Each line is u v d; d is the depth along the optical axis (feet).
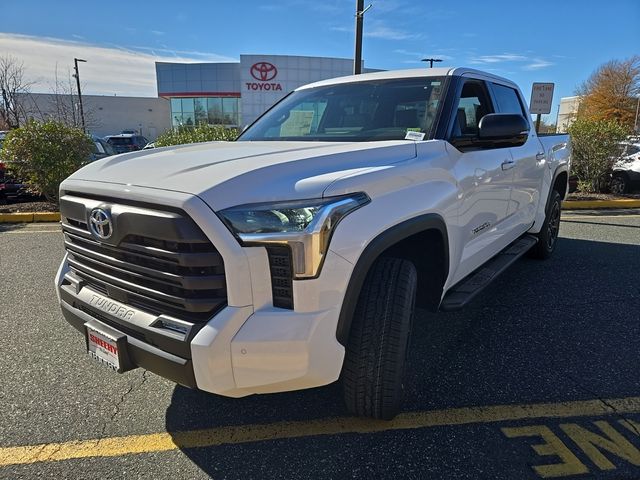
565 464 7.27
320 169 7.13
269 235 6.10
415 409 8.73
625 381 9.64
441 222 8.63
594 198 34.68
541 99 32.45
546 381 9.66
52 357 10.77
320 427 8.27
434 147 9.25
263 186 6.40
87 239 7.45
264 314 6.23
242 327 6.17
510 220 13.50
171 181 6.59
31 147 29.17
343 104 11.29
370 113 10.74
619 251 20.01
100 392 9.40
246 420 8.52
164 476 7.14
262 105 107.76
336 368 6.66
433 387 9.46
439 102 10.32
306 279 6.22
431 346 11.27
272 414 8.69
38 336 11.80
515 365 10.33
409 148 8.75
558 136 18.35
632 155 36.06
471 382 9.64
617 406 8.77
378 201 7.21
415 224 7.74
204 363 6.13
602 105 187.52
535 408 8.72
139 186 6.67
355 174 7.07
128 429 8.26
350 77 12.51
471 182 10.03
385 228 7.12
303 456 7.55
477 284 10.93
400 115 10.42
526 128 9.57
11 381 9.76
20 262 18.30
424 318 12.93
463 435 7.98
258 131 11.81
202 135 34.09
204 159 7.70
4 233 23.97
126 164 7.90
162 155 8.48
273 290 6.32
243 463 7.41
